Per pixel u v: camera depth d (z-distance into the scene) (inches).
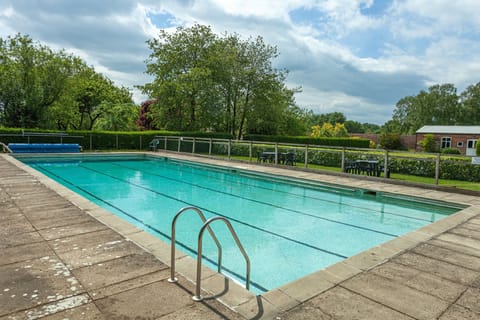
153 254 124.2
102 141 745.6
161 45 900.6
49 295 91.7
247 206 277.9
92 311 83.7
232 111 1023.0
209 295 93.7
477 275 114.6
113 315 81.9
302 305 90.5
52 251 126.1
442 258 131.0
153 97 906.1
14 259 117.7
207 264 154.9
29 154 546.6
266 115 983.0
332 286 103.4
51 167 507.8
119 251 126.8
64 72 824.3
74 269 109.7
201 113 927.7
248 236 199.5
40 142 674.8
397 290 101.7
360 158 407.8
